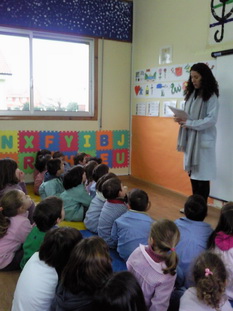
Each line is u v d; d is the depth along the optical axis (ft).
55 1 13.10
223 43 9.94
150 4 13.46
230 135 9.80
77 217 8.89
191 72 9.53
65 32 13.47
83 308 3.68
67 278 3.76
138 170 15.15
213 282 3.70
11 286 5.89
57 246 4.30
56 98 14.08
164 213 10.46
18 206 6.32
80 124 14.46
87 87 14.64
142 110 14.49
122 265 6.46
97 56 14.33
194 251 5.33
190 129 9.68
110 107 15.02
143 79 14.28
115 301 3.04
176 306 4.85
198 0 10.84
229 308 4.06
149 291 4.39
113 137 15.28
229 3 9.60
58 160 10.08
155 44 13.28
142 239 6.02
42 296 4.21
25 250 5.95
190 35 11.32
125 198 7.60
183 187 12.26
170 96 12.61
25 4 12.63
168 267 4.32
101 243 3.86
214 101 9.34
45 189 9.65
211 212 10.60
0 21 12.32
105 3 14.10
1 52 12.79
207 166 9.59
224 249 5.02
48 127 13.83
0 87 12.96
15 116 13.12
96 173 9.44
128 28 14.79
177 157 12.46
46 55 13.60
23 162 13.52
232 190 9.89
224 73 9.89
